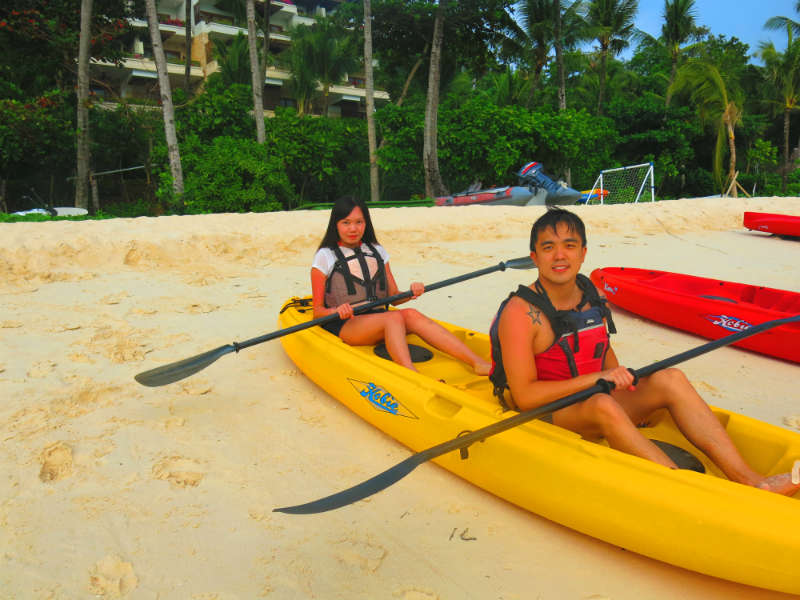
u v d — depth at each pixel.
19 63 21.14
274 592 2.20
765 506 2.00
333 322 3.89
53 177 23.39
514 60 25.89
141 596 2.17
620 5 30.39
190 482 2.93
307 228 9.76
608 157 24.92
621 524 2.24
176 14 39.16
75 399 3.84
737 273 8.21
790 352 4.77
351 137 23.70
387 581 2.27
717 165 30.91
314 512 2.10
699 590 2.22
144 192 26.12
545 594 2.20
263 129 19.69
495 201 16.91
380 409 3.28
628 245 10.30
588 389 2.35
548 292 2.50
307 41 32.19
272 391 4.02
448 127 20.11
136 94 34.34
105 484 2.90
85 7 15.54
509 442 2.56
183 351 4.85
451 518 2.65
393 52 25.30
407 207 13.38
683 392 2.44
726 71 32.06
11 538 2.48
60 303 6.13
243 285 7.10
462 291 7.01
